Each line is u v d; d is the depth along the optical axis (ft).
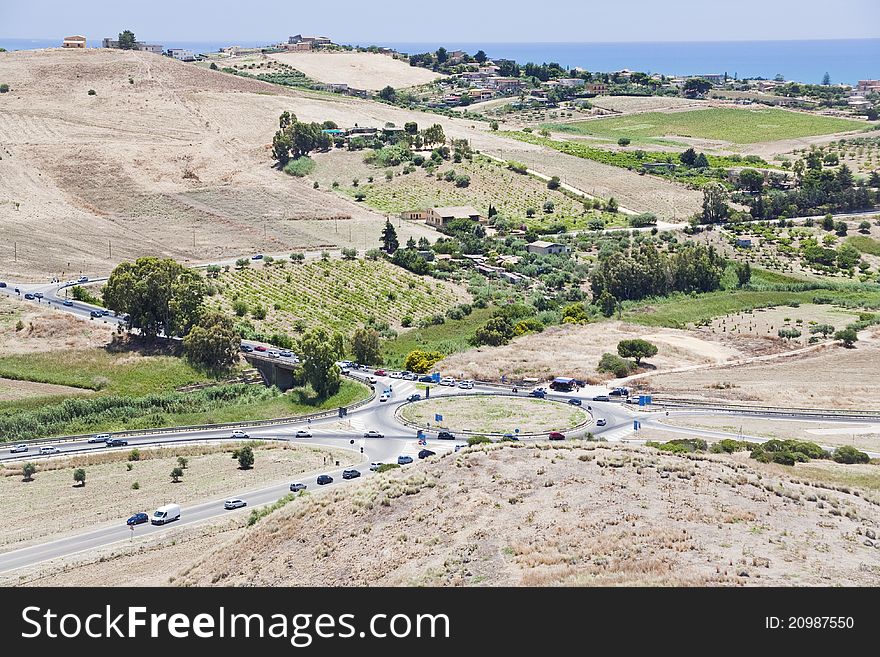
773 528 276.82
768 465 386.93
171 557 336.29
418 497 316.40
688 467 323.37
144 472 459.73
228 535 357.41
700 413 542.98
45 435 521.24
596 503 294.25
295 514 322.75
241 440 513.04
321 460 476.95
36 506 411.34
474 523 290.15
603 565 252.62
